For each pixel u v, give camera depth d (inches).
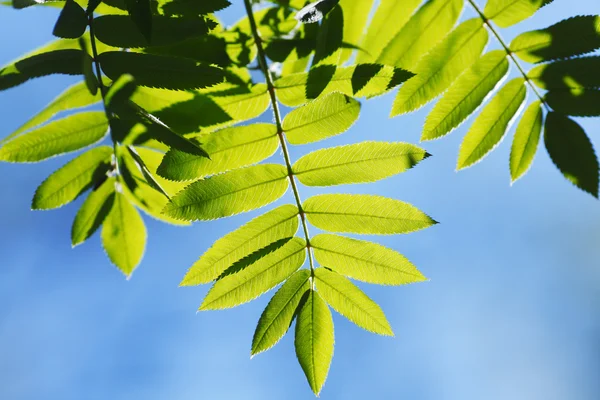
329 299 87.5
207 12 78.4
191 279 82.0
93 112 89.3
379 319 86.6
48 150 88.7
